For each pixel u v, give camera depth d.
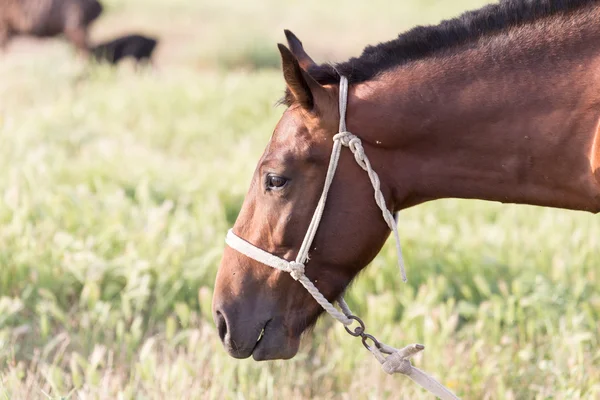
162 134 18.70
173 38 34.25
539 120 5.81
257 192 6.07
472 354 8.42
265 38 31.53
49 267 10.24
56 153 14.84
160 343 9.34
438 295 10.23
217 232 11.84
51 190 12.61
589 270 10.88
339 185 5.87
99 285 10.34
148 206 12.20
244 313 6.11
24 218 11.15
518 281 9.77
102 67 24.56
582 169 5.84
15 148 14.76
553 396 8.00
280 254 6.01
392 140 5.88
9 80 21.81
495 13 6.02
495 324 9.29
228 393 7.82
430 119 5.86
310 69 6.10
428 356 8.71
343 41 34.56
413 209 13.77
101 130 18.27
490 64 5.89
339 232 5.92
